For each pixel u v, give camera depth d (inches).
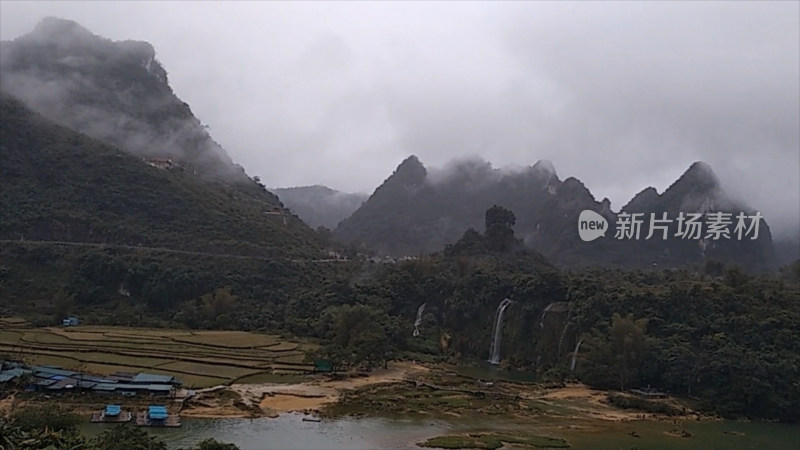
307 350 4249.5
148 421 2512.3
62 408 2391.7
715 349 3757.4
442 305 5757.9
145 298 5231.3
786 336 3703.3
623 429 2851.9
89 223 5846.5
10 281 5019.7
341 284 5649.6
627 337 3809.1
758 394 3324.3
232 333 4785.9
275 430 2554.1
